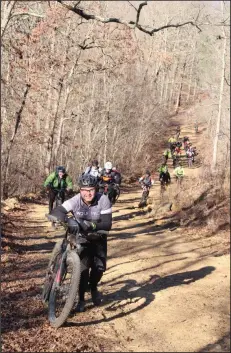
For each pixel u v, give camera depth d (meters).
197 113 42.16
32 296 5.60
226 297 6.06
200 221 12.45
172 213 14.25
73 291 4.57
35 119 25.33
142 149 40.44
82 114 29.42
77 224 4.82
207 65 30.52
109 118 33.00
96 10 21.58
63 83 24.36
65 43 22.98
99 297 5.38
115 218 14.05
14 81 19.42
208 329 5.00
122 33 21.80
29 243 9.23
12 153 23.94
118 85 32.94
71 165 31.27
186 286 6.61
